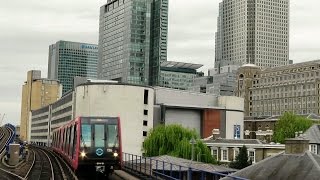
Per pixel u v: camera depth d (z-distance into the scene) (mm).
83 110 122688
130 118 121188
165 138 86500
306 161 30547
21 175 41531
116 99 120500
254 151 85250
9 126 171250
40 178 39281
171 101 153125
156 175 34281
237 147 88562
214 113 151500
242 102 159875
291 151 32344
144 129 124188
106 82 122438
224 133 152500
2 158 65875
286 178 29859
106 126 35219
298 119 132500
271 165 32312
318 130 80500
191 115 149250
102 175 37750
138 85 123375
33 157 74312
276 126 141125
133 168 41094
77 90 126688
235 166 79438
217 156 90562
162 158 51906
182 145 80125
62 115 175250
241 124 158000
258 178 31422
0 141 115500
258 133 131750
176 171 41344
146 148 88312
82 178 36219
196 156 79062
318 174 28469
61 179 36750
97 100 120438
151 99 127000
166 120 144750
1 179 38031
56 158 71375
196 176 44062
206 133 149500
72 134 38281
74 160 35281
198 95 158125
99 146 34531
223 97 156875
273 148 84500
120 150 35000
